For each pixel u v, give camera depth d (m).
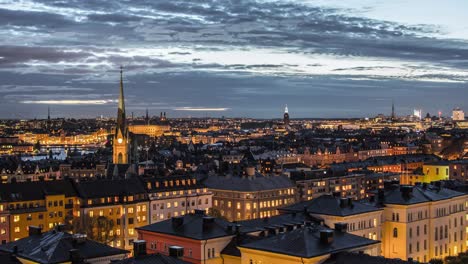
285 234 162.88
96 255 152.62
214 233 181.38
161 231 187.00
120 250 158.25
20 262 151.00
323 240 156.38
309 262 147.50
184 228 185.12
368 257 148.50
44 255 148.62
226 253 178.62
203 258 176.62
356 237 165.00
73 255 145.88
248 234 183.62
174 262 138.62
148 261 136.62
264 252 156.12
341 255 151.12
